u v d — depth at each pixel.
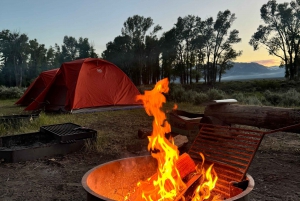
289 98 11.78
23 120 7.36
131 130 7.23
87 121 8.66
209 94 13.92
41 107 11.06
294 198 3.18
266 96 13.09
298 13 39.28
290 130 4.94
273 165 4.38
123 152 5.18
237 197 1.82
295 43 40.75
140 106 12.05
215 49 38.75
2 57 56.66
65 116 9.49
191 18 36.97
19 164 4.51
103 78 11.56
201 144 3.17
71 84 10.81
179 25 36.97
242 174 2.39
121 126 7.83
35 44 62.50
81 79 10.81
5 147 5.06
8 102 16.16
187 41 37.84
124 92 11.98
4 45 56.16
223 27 37.72
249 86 26.52
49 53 66.44
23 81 54.97
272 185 3.58
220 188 2.44
